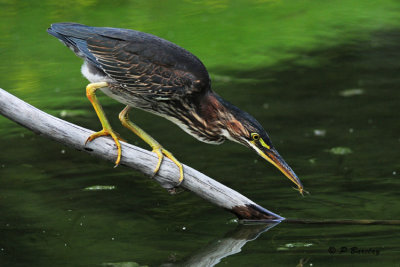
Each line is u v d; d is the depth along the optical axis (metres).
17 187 11.29
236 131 9.69
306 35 20.47
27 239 9.21
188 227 9.74
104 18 20.59
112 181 11.72
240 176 11.91
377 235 9.27
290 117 15.05
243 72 17.95
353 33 20.61
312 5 23.14
